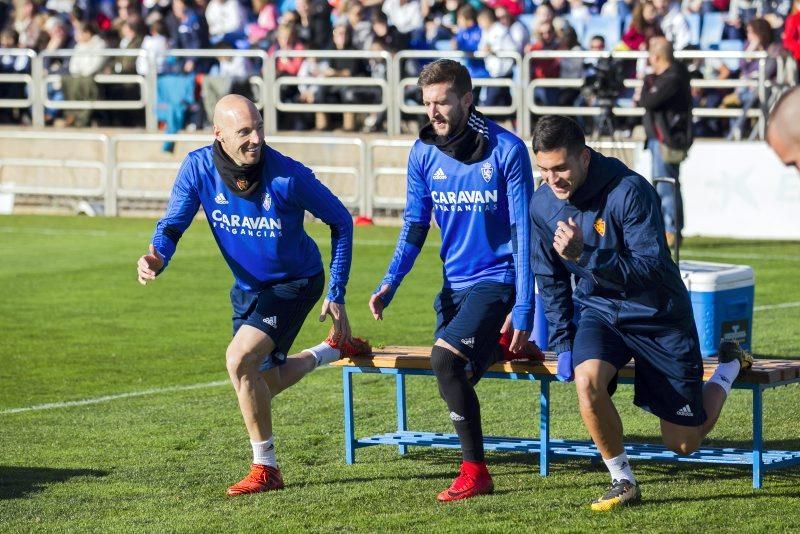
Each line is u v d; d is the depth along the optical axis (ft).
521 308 26.78
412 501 26.66
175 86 89.97
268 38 92.32
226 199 27.53
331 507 26.27
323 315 28.53
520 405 36.40
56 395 39.11
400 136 84.23
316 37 89.25
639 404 26.30
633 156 75.10
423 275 61.98
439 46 86.79
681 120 63.05
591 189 24.93
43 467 30.37
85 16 99.25
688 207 73.72
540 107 80.33
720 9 82.79
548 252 26.17
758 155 71.41
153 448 32.19
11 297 58.08
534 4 89.35
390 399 37.55
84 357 45.06
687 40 79.92
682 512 25.27
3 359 44.86
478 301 27.25
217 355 45.21
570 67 80.64
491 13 83.25
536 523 24.73
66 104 93.40
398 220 82.64
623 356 25.61
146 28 96.02
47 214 91.35
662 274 24.58
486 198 27.20
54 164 92.12
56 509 26.58
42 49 99.50
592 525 24.49
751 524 24.38
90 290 59.72
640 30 79.10
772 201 71.26
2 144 93.81
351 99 88.02
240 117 26.66
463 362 26.96
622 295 25.50
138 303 56.18
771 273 59.72
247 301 28.50
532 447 29.12
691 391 25.61
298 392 38.70
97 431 34.24
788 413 34.58
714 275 38.14
